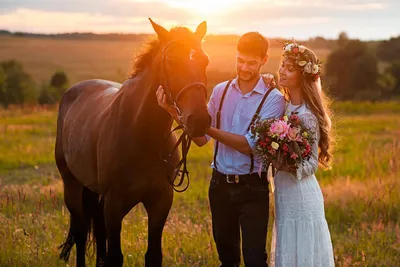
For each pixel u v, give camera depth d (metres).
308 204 3.56
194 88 3.22
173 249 5.24
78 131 4.57
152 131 3.75
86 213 4.96
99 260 4.78
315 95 3.50
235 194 3.61
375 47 90.44
